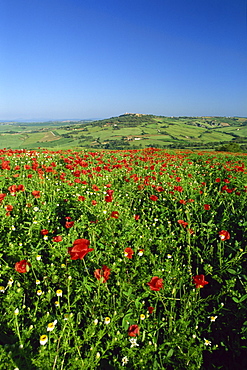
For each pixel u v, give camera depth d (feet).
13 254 11.74
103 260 12.83
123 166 36.86
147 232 15.81
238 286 11.80
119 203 20.56
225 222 17.43
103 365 8.36
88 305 10.05
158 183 27.73
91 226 15.12
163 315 10.63
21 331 8.36
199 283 10.09
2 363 6.89
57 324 8.96
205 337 9.89
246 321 9.40
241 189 25.41
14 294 9.57
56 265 12.14
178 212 19.24
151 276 11.87
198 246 15.74
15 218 15.88
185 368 8.57
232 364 9.04
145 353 8.46
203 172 39.55
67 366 7.84
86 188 23.95
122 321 9.31
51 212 17.66
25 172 28.07
